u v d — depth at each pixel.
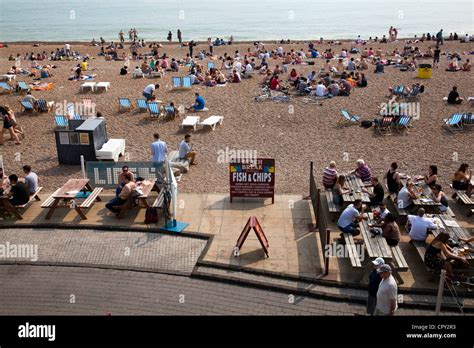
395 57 36.31
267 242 11.70
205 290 10.27
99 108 24.36
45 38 72.94
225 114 23.23
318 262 11.08
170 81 30.08
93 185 14.80
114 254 11.59
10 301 9.95
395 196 13.68
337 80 29.77
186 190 15.11
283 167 16.92
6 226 12.90
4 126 19.48
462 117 20.52
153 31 80.75
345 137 19.89
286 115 22.84
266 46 48.12
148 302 9.86
